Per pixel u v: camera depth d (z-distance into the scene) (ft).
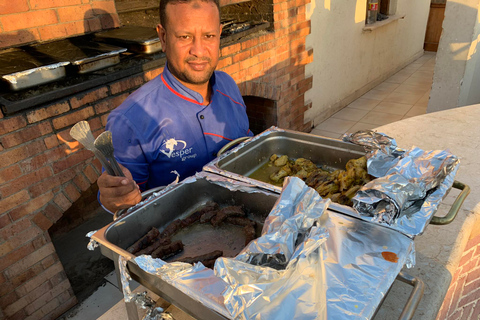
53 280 7.38
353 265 2.71
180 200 4.23
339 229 3.10
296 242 2.91
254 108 13.57
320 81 15.42
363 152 4.72
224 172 4.31
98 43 7.27
